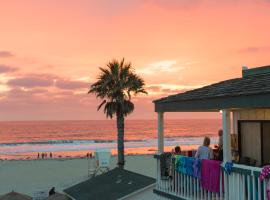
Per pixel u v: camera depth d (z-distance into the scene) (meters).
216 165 10.28
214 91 11.20
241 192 9.52
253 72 13.25
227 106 9.75
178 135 177.62
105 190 19.73
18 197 21.58
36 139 149.62
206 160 10.67
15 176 46.47
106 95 37.09
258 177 8.98
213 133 194.62
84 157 70.81
